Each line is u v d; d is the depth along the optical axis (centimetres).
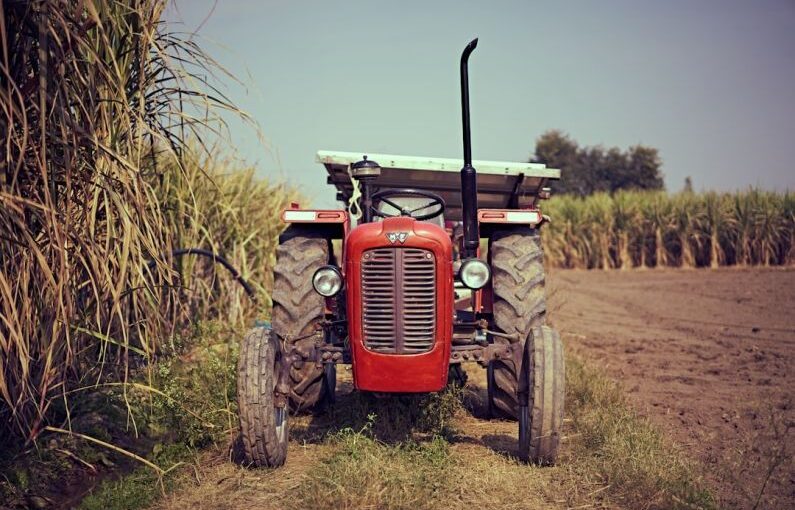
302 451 424
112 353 522
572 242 2236
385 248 379
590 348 801
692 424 492
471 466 394
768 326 950
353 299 382
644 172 4781
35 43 357
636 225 2125
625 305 1208
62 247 331
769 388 603
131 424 450
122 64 400
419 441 438
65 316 337
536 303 439
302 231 482
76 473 395
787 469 403
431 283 379
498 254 458
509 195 589
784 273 1753
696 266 2056
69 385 453
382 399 477
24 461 384
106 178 363
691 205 2036
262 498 356
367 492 340
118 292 360
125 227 358
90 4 333
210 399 473
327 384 491
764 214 1928
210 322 688
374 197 481
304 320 445
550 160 4928
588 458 398
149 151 520
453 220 637
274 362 394
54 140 338
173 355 551
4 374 357
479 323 448
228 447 429
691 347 804
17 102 340
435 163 530
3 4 326
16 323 334
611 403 515
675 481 356
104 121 381
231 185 788
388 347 379
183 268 670
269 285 848
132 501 349
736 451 432
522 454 397
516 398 454
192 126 427
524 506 345
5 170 331
